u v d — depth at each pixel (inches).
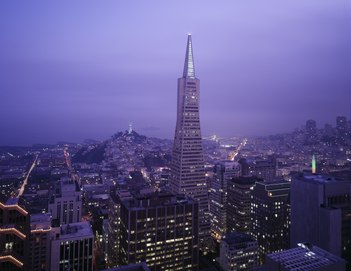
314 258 4601.4
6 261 5861.2
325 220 6166.3
